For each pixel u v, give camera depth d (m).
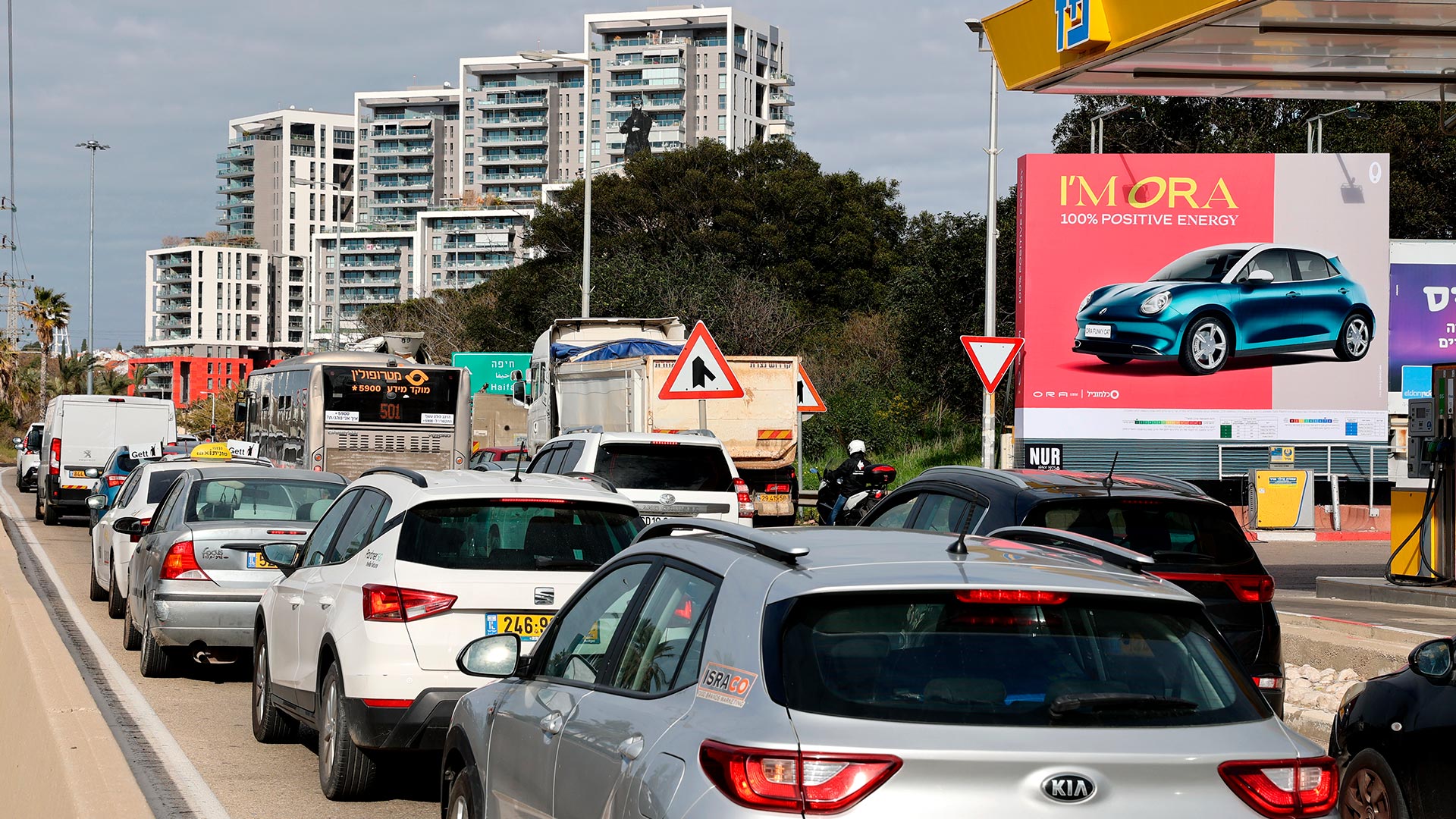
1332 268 68.00
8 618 26.28
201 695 28.62
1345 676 27.88
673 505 39.25
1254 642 21.09
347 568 20.38
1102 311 67.81
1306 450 67.81
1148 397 67.88
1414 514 38.62
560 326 73.19
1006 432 77.62
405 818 19.02
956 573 9.86
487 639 14.33
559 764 11.41
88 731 16.06
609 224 156.12
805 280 153.38
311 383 67.12
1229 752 8.95
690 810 8.88
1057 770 8.60
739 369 57.84
